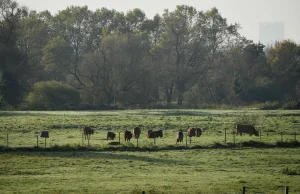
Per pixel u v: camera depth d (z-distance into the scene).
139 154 107.50
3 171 89.38
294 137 132.62
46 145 115.69
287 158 102.94
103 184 77.56
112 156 104.44
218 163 98.12
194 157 104.56
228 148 116.25
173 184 77.38
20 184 77.81
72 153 107.69
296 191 73.38
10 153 107.06
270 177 84.06
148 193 70.19
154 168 92.69
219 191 72.56
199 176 84.81
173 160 100.94
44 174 87.19
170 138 132.38
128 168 92.38
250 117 159.75
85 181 80.31
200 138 131.25
